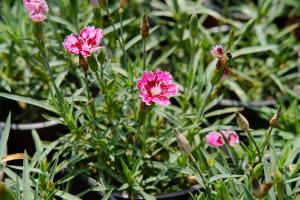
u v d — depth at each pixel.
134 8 0.89
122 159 0.68
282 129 0.79
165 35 0.89
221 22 0.93
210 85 0.76
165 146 0.71
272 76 0.84
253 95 0.87
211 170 0.65
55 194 0.65
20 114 0.81
